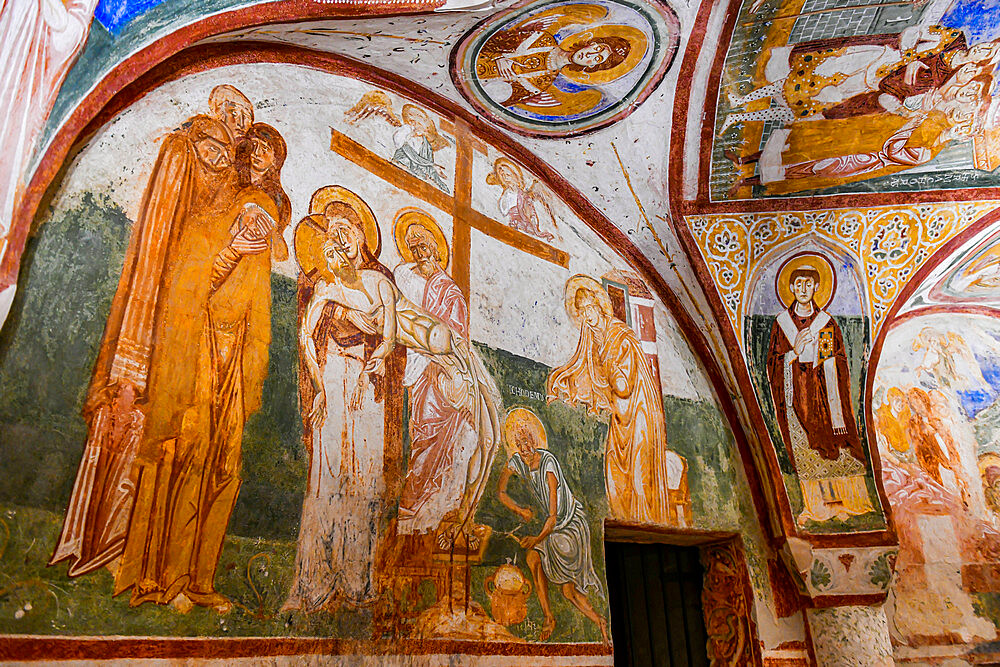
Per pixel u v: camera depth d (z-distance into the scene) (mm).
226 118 3799
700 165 6008
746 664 5711
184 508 3098
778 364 6270
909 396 7176
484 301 4977
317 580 3502
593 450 5309
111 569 2812
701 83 5402
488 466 4555
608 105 5504
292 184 4031
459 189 5145
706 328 6418
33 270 2824
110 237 3121
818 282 6363
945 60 5215
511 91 5250
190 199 3490
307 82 4367
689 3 4719
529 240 5547
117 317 3061
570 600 4730
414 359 4336
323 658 3422
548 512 4816
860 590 5703
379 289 4297
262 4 3627
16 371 2691
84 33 2719
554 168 5949
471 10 4406
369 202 4449
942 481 6848
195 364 3295
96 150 3158
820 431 6125
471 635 4094
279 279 3783
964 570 6508
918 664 6184
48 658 2561
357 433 3896
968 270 6625
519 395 4941
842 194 6180
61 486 2732
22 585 2553
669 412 5996
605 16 4711
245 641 3154
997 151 5820
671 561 6418
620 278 6199
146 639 2846
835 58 5223
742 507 6113
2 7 2395
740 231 6312
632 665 6348
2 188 2414
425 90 5105
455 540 4203
